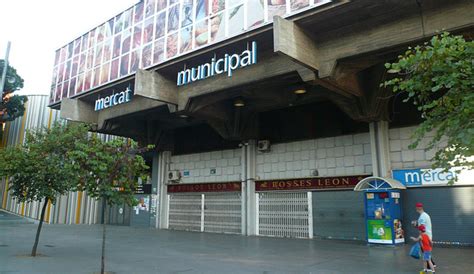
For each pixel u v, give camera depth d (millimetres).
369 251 12758
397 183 14328
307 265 10102
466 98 4914
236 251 13094
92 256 11898
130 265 10180
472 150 5051
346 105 15320
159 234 20156
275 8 12586
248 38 13477
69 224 29031
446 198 13984
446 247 13289
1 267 9648
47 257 11594
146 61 17391
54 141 11656
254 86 14938
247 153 20297
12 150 11891
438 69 5254
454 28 10188
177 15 16312
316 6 11477
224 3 14328
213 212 21844
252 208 19703
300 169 18297
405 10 10961
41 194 11523
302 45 12156
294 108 19031
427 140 14555
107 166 9312
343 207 16578
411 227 14531
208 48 14766
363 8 11172
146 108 19562
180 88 17344
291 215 18266
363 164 16234
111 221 28734
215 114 18500
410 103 15156
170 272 9164
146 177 10312
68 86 23000
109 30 20547
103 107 20547
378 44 11539
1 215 31250
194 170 23469
